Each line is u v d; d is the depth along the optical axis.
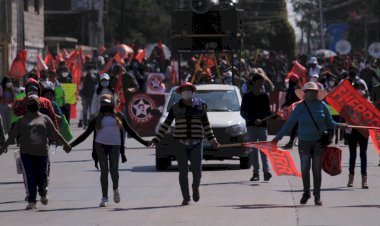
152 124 48.28
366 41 184.88
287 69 76.56
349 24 193.88
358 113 29.11
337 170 25.84
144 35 156.00
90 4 139.25
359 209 25.09
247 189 29.84
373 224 22.38
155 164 38.31
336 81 49.81
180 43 49.88
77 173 35.25
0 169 37.06
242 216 23.84
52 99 31.66
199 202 26.84
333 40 180.75
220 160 37.91
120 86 48.03
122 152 26.81
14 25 86.88
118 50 90.25
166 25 157.12
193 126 26.22
